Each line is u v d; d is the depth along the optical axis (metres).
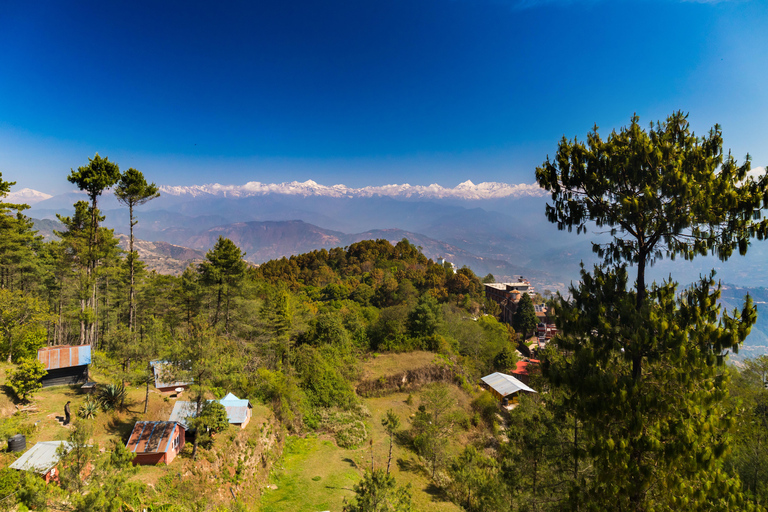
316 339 54.31
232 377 26.83
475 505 27.44
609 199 12.88
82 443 15.72
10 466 16.92
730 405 13.37
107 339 29.80
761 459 20.00
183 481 21.16
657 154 11.16
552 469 17.77
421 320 64.94
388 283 104.94
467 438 40.28
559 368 13.45
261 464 28.31
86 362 29.77
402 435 38.66
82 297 42.88
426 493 29.30
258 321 48.56
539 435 19.11
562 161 13.49
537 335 95.25
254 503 24.56
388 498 17.52
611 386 11.54
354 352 55.78
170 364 25.61
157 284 60.56
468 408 45.91
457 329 71.00
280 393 38.03
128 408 28.36
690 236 11.63
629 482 11.52
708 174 10.94
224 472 24.25
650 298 12.55
